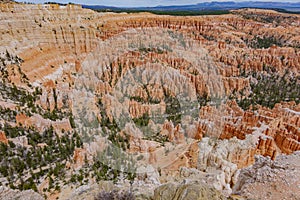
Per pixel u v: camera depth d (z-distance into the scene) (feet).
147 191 34.27
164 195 27.37
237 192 44.65
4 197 40.83
